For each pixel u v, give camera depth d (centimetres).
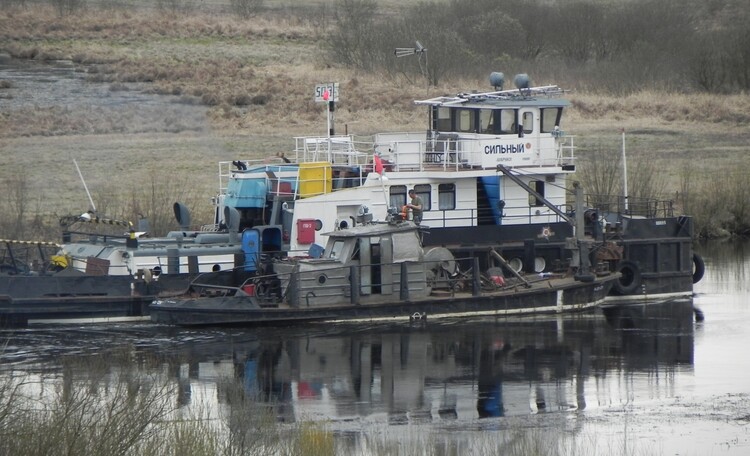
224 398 11644
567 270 16125
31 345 13650
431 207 15938
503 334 14550
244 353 13500
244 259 15138
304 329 14512
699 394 12275
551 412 11662
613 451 10512
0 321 14400
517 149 16400
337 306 14612
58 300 14488
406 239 14925
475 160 16200
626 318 15588
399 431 11000
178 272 15038
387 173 15688
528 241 16000
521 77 16850
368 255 14762
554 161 16588
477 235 15950
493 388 12412
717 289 17550
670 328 15062
